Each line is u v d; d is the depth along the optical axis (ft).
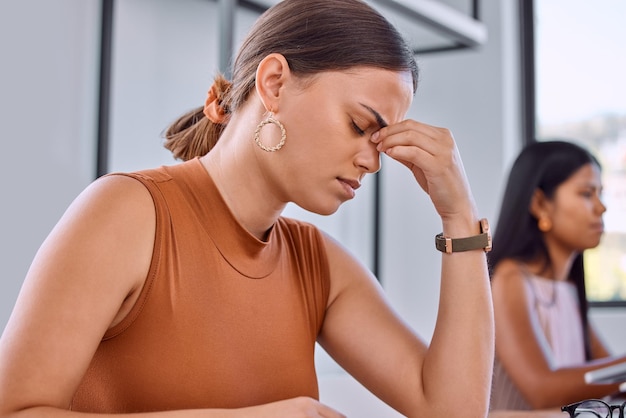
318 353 10.50
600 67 12.84
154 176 3.44
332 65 3.25
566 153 6.55
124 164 8.63
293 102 3.29
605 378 5.32
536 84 13.02
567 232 6.52
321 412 3.12
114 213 3.20
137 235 3.23
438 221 12.35
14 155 7.74
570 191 6.50
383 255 12.60
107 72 8.45
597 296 12.60
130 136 8.68
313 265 3.92
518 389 6.16
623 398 5.85
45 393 2.92
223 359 3.41
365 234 12.41
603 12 12.83
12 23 7.73
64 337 2.97
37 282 3.03
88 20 8.38
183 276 3.35
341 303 4.02
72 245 3.07
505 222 6.59
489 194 12.51
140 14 8.73
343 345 4.00
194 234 3.41
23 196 7.82
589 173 6.53
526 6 13.03
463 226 3.79
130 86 8.64
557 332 6.51
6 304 7.68
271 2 9.05
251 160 3.46
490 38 12.62
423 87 12.92
